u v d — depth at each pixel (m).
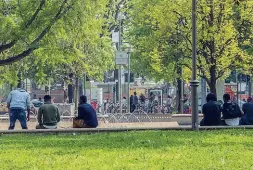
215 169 18.05
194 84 34.66
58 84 124.88
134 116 66.50
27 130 36.09
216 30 53.50
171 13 55.97
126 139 28.81
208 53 54.97
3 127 56.66
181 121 62.19
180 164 19.12
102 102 94.44
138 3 66.19
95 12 54.66
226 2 52.88
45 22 52.56
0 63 55.31
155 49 57.78
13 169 19.00
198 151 22.70
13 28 52.44
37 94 125.44
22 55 55.47
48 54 55.91
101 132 35.97
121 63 61.78
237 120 39.69
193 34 34.50
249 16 55.00
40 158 21.58
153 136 30.34
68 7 52.88
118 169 18.27
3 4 53.25
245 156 20.94
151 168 18.33
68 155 22.34
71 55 56.59
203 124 39.44
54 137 32.00
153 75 83.31
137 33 80.56
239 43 56.31
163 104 102.19
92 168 18.62
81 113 39.34
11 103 44.97
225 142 26.23
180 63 57.22
